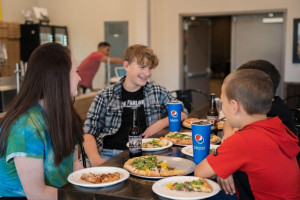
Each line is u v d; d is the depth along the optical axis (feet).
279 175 3.94
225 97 4.31
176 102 6.75
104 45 20.45
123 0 23.07
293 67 19.94
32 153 4.50
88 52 24.02
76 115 5.56
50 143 4.78
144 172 4.30
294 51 19.72
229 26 38.27
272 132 4.05
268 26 20.97
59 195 3.97
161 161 4.70
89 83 14.15
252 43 21.43
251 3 20.40
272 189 3.99
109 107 7.84
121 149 7.62
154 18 22.26
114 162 4.93
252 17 21.20
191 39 22.98
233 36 21.74
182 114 8.08
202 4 21.33
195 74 23.45
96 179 4.13
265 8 20.16
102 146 7.64
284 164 3.99
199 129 4.76
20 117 4.56
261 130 4.04
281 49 20.85
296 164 4.21
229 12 20.90
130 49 7.72
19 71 11.66
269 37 21.04
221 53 38.55
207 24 24.21
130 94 8.01
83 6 23.76
